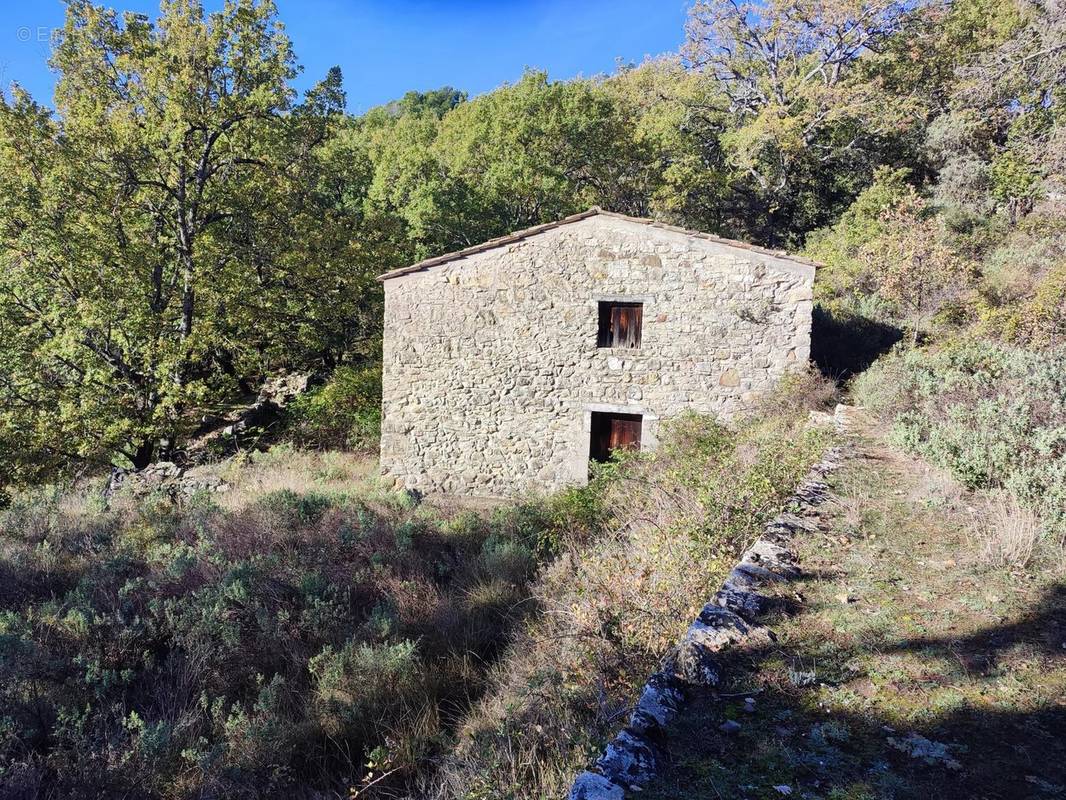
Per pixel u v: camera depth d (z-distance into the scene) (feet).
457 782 12.42
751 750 8.03
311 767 14.88
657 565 15.67
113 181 50.03
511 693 15.87
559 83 89.30
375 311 66.33
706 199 89.20
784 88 95.20
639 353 38.99
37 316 48.98
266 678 18.24
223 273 53.83
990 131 72.84
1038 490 15.84
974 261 50.47
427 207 75.41
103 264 48.21
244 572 22.84
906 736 8.17
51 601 22.03
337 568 24.54
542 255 40.04
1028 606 11.39
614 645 13.71
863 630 10.77
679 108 103.19
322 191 74.95
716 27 100.63
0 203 46.24
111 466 53.93
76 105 48.62
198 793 13.50
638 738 8.24
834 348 42.14
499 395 41.32
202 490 37.52
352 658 18.04
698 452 29.76
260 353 63.41
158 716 16.07
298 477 43.93
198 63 50.85
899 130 84.79
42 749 14.93
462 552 27.53
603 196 91.66
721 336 37.65
